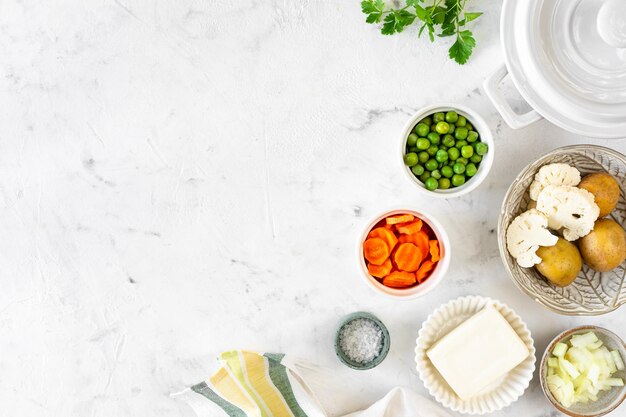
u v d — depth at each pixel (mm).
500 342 1157
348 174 1259
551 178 1154
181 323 1285
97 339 1289
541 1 1071
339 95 1246
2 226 1284
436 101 1246
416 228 1187
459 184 1210
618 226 1168
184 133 1259
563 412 1188
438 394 1196
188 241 1275
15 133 1271
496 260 1267
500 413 1283
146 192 1271
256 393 1210
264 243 1271
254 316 1280
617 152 1146
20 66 1257
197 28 1238
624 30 1004
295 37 1237
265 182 1263
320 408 1196
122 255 1283
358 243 1180
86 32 1246
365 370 1278
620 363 1207
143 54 1246
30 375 1299
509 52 1099
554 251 1148
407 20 1172
